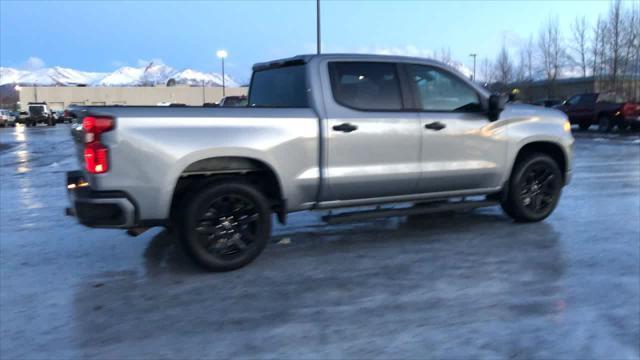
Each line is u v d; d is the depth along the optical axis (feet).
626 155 51.70
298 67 18.71
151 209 15.89
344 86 18.47
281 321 13.50
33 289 15.89
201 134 16.17
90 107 15.69
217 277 16.72
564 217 24.02
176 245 20.34
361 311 14.02
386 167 18.90
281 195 17.60
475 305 14.29
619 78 146.61
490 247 19.47
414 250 19.24
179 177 16.39
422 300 14.67
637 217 23.99
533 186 22.41
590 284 15.72
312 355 11.76
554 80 181.88
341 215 19.01
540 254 18.57
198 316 13.85
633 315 13.61
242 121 16.72
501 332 12.72
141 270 17.51
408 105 19.40
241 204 17.15
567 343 12.16
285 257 18.62
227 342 12.42
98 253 19.47
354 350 11.96
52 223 24.29
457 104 20.52
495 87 202.80
